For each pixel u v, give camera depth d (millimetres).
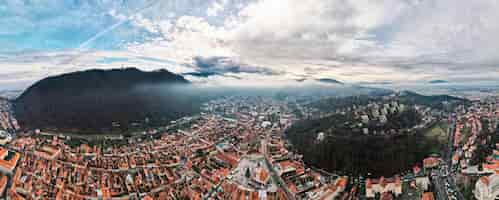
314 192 63469
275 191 64875
